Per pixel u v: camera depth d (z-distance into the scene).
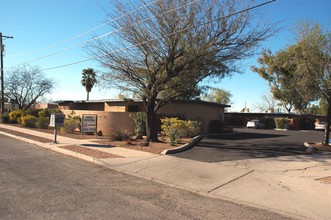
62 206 6.67
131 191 8.40
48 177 9.42
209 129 30.36
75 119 24.69
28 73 49.12
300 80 18.45
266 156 14.13
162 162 12.35
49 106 51.50
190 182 9.62
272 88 44.88
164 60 16.77
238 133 30.73
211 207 7.35
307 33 17.55
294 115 53.62
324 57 17.14
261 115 55.31
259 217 6.78
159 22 16.08
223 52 16.66
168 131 17.39
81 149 15.11
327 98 18.36
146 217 6.30
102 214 6.29
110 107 30.88
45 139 19.03
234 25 16.23
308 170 11.12
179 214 6.66
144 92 18.03
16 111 35.41
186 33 15.95
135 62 17.30
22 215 5.98
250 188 8.98
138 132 22.06
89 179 9.53
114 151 14.74
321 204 7.67
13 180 8.77
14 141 18.81
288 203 7.75
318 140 23.97
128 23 16.84
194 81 17.94
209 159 13.07
